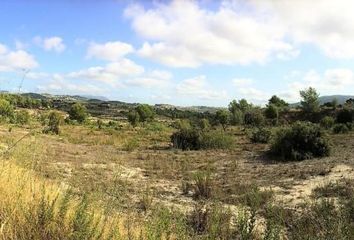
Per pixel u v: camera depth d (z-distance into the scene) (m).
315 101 82.50
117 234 3.79
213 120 70.88
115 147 30.61
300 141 23.12
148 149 29.97
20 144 5.23
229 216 7.06
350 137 37.06
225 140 30.86
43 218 3.52
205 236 5.35
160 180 15.52
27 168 4.98
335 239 5.27
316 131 23.25
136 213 5.43
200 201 11.05
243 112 71.12
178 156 24.73
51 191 4.48
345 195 11.34
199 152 27.83
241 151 28.20
